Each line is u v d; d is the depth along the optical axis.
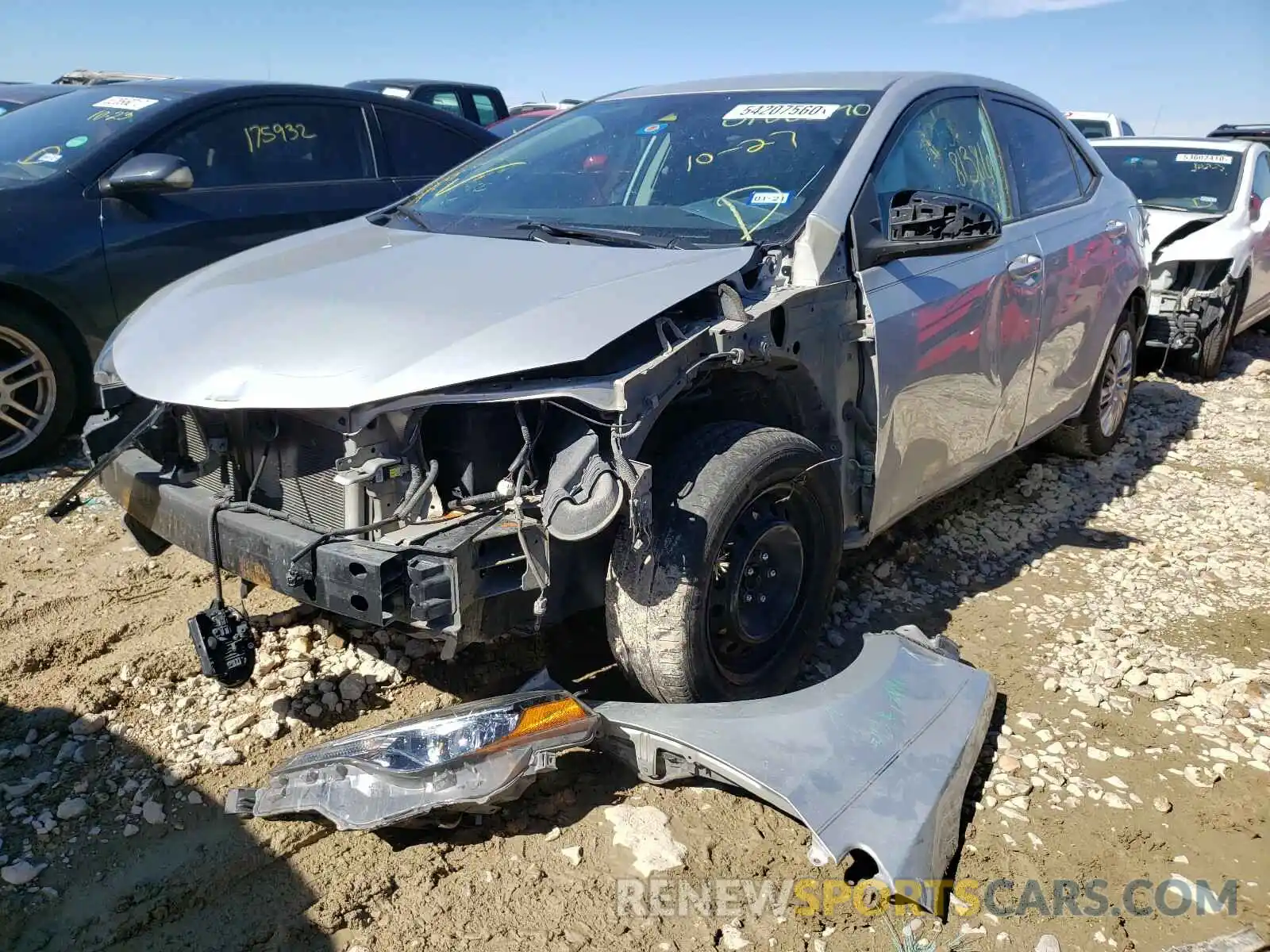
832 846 2.24
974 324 3.62
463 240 3.18
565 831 2.52
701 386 2.81
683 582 2.57
